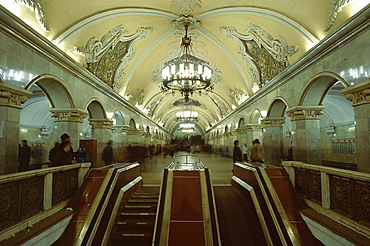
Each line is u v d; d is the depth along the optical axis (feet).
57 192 15.35
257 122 42.91
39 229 11.94
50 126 49.08
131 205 19.22
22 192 12.29
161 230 13.55
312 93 23.03
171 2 25.81
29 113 42.47
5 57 14.55
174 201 15.52
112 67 33.30
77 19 21.21
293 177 18.33
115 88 36.99
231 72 44.09
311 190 16.06
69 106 23.40
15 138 15.40
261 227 16.30
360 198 11.50
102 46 26.96
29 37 16.29
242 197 21.36
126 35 29.45
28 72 16.78
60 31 20.39
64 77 21.74
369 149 14.64
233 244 15.40
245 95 45.96
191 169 18.74
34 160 44.34
